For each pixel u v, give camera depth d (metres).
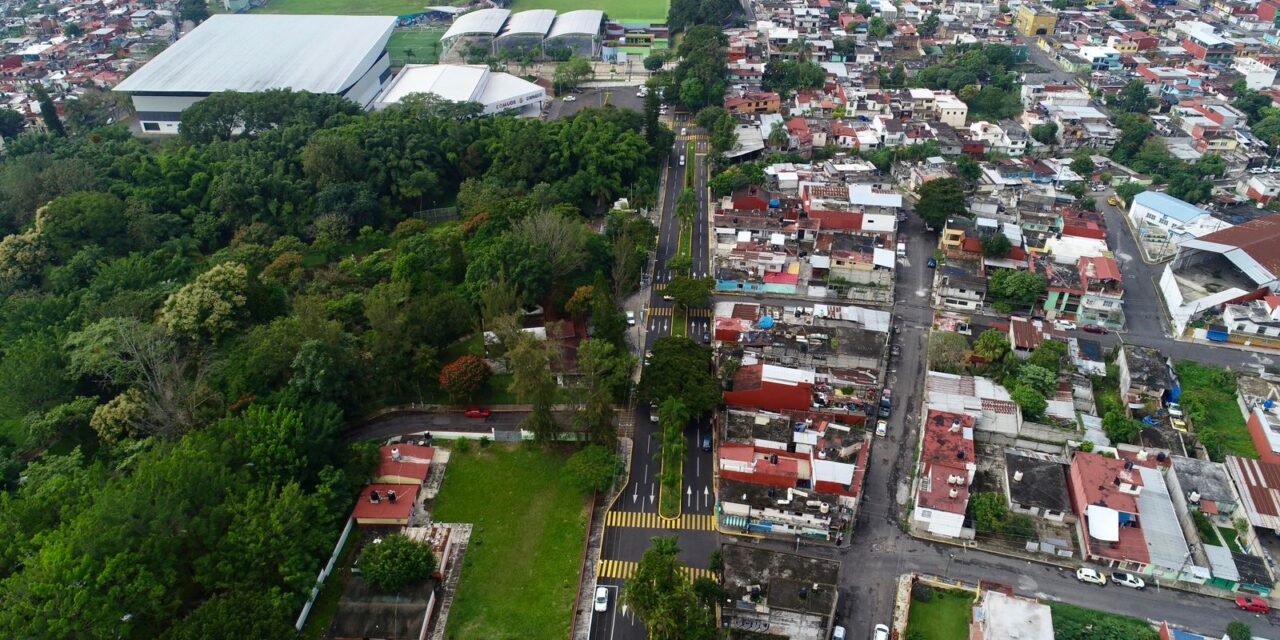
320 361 127.06
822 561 104.44
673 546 99.75
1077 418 131.38
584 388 132.00
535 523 118.25
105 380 136.00
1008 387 138.38
